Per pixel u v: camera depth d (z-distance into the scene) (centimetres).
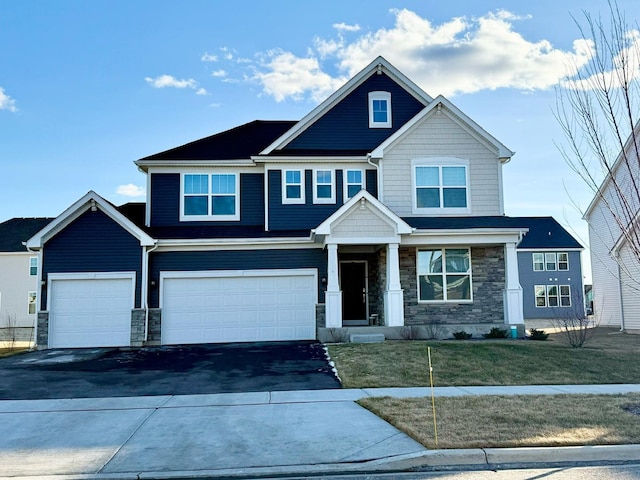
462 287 1814
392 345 1434
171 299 1744
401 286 1802
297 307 1770
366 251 1903
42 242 1680
